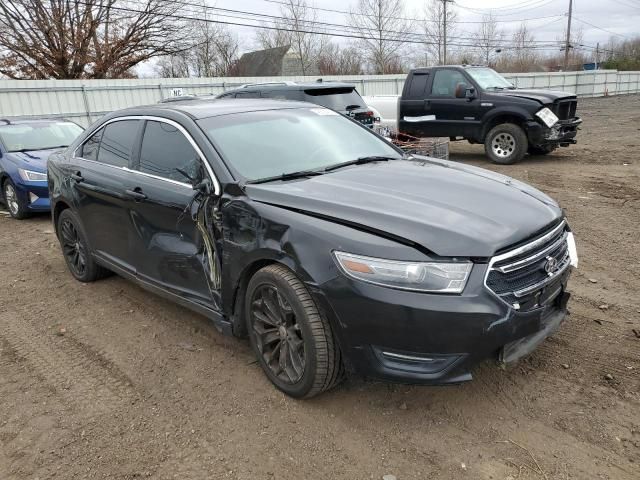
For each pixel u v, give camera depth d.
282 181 3.54
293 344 3.17
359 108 10.65
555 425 2.95
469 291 2.66
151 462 2.85
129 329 4.41
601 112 26.66
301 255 2.95
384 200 3.11
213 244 3.56
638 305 4.32
